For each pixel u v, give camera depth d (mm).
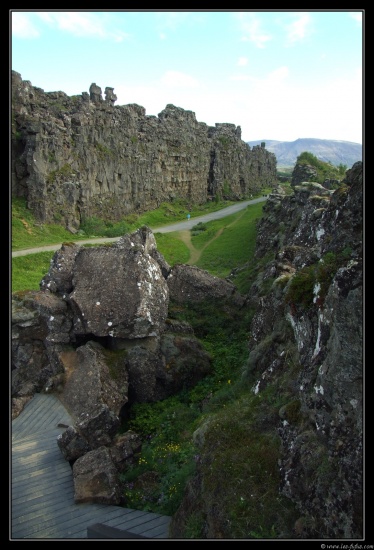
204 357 15773
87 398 13273
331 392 6684
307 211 16484
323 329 7293
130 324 15180
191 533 7344
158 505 9820
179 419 13500
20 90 37219
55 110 40938
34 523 9180
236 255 36594
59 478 10828
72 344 15539
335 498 6141
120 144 50688
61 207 39000
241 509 6973
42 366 15148
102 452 10953
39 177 36719
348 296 6668
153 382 14859
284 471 7113
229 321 17672
